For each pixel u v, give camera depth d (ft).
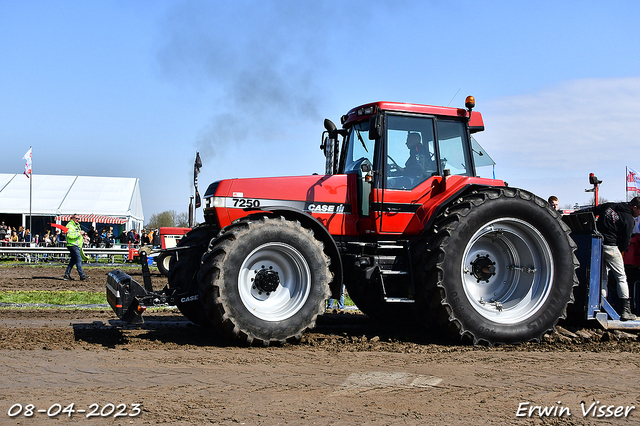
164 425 10.64
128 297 18.30
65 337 19.49
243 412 11.46
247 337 17.83
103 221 101.86
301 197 20.66
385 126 21.07
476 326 19.30
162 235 50.78
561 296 20.35
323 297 18.72
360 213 21.06
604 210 23.15
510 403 12.48
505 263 21.16
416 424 11.00
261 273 18.57
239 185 20.31
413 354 17.54
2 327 21.66
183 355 16.62
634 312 24.36
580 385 14.05
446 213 19.89
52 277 50.16
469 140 22.38
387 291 21.20
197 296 18.79
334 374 14.64
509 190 20.25
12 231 92.38
